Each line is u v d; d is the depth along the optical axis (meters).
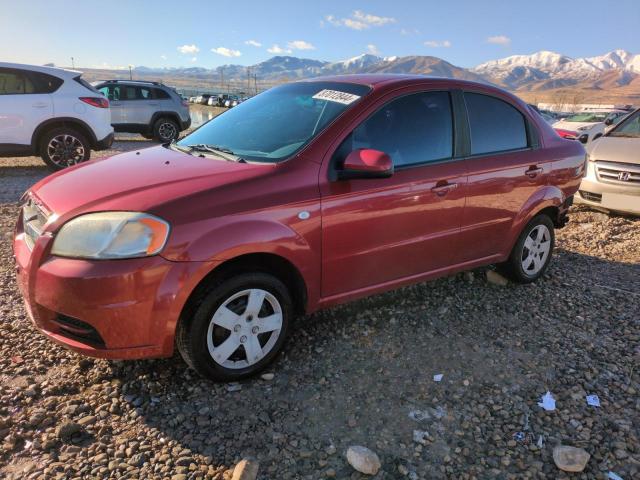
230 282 2.75
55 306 2.55
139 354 2.62
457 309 4.02
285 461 2.37
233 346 2.87
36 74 8.78
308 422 2.64
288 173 2.95
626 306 4.25
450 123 3.72
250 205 2.76
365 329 3.62
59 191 2.92
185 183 2.78
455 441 2.56
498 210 4.02
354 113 3.25
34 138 8.83
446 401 2.87
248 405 2.75
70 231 2.57
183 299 2.60
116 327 2.53
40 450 2.37
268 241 2.79
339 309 3.89
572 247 5.95
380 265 3.41
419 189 3.43
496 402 2.88
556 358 3.37
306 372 3.08
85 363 3.05
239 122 3.78
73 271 2.48
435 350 3.39
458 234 3.79
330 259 3.13
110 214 2.56
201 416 2.64
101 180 2.96
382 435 2.58
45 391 2.77
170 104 15.62
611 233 6.48
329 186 3.04
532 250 4.51
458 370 3.17
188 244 2.57
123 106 14.87
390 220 3.33
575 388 3.03
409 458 2.43
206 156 3.31
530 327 3.79
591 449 2.54
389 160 2.92
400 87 3.50
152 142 15.95
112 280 2.47
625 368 3.29
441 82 3.76
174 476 2.25
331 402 2.81
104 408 2.68
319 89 3.72
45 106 8.79
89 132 9.30
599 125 14.35
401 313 3.90
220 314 2.77
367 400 2.84
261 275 2.87
